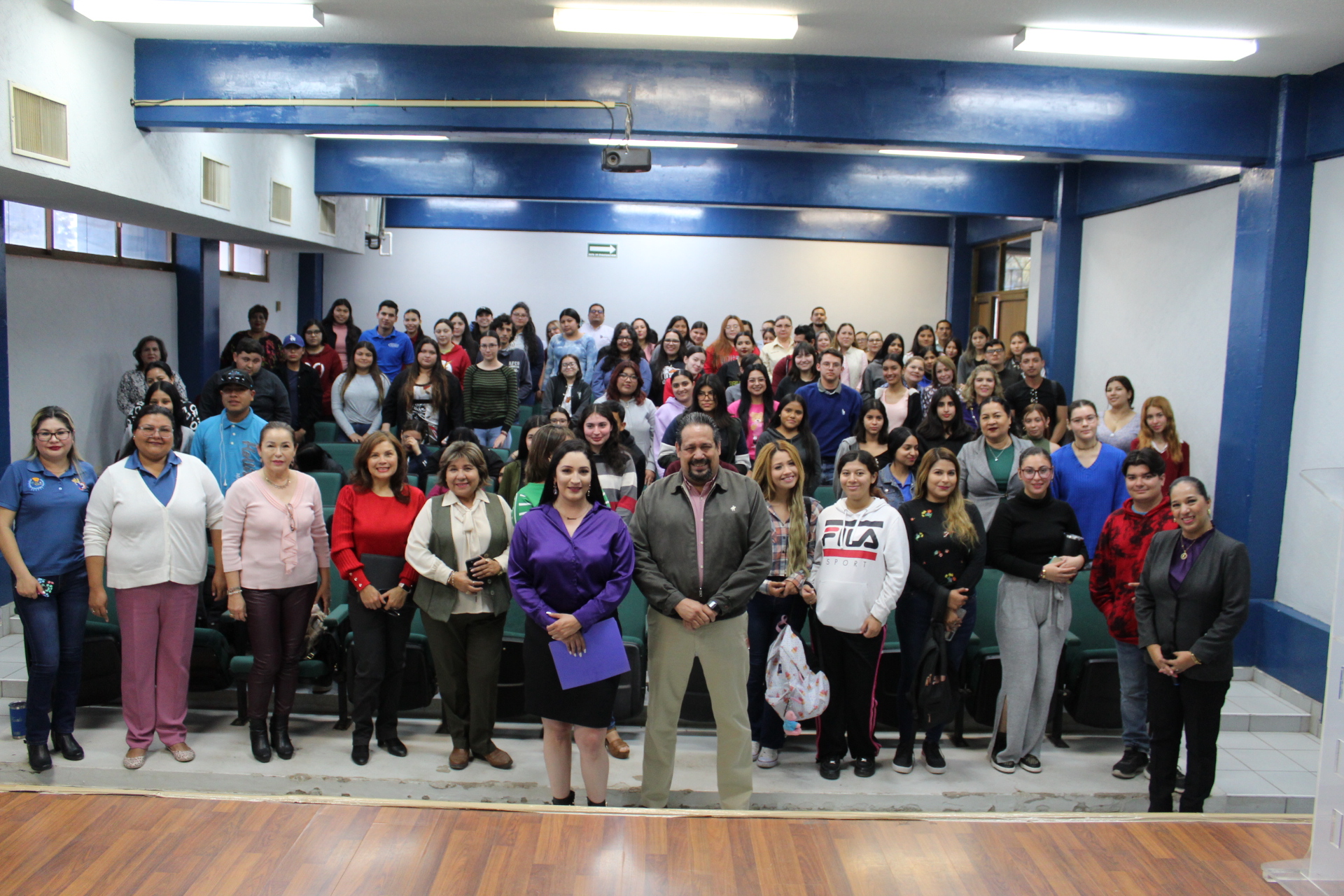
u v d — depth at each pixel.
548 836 2.54
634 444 4.85
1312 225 5.25
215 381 5.46
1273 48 4.81
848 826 2.63
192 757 3.96
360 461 3.93
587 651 3.29
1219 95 5.27
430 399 6.31
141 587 3.81
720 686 3.45
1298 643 5.05
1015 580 4.02
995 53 5.07
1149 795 3.76
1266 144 5.30
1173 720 3.61
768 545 3.44
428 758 4.03
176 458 3.89
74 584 3.86
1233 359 5.54
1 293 5.46
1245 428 5.43
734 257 12.81
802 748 4.34
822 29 4.79
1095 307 7.89
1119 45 4.75
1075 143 5.27
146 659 3.88
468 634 3.88
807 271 12.84
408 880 2.30
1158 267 6.94
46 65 4.50
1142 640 3.66
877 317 12.88
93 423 6.94
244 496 3.85
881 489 4.39
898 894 2.29
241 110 5.30
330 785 3.80
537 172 8.70
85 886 2.23
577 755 4.17
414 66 5.24
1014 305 10.98
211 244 8.39
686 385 5.61
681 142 5.70
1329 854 2.31
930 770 4.07
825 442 6.00
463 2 4.55
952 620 3.86
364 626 3.91
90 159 4.87
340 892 2.24
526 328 8.95
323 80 5.25
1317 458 5.14
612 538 3.38
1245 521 5.41
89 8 4.64
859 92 5.23
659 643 3.45
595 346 8.50
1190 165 6.38
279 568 3.87
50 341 6.42
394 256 12.64
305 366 6.98
